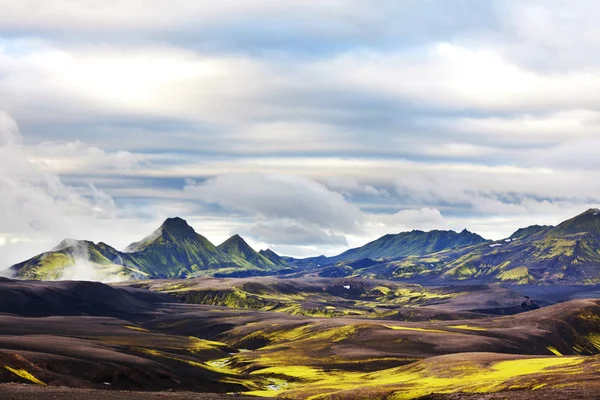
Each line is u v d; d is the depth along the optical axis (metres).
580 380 171.62
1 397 148.25
